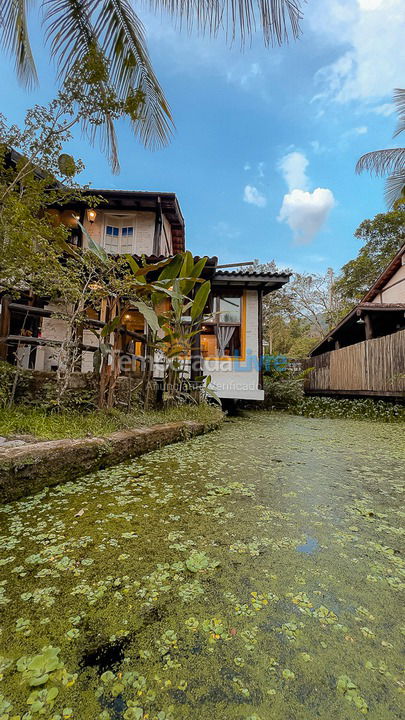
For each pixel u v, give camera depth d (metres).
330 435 4.34
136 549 1.32
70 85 2.73
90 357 6.24
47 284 2.86
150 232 7.62
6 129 2.63
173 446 3.27
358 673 0.78
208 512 1.70
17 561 1.22
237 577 1.15
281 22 1.75
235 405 7.81
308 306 21.33
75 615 0.95
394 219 13.78
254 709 0.70
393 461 2.88
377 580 1.15
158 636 0.88
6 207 2.59
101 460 2.34
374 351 7.27
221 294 6.88
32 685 0.74
